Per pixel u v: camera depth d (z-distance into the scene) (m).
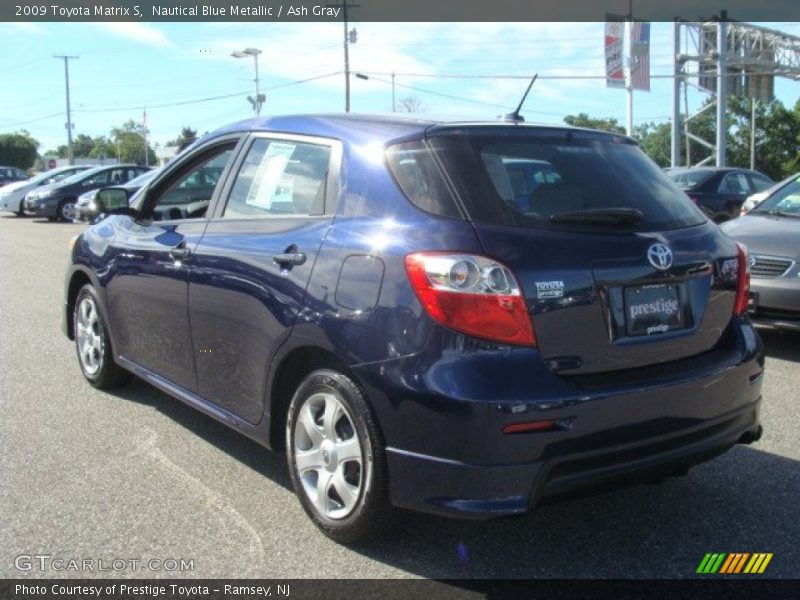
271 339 3.62
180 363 4.46
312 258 3.48
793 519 3.73
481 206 3.14
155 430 4.83
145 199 5.06
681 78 36.88
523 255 3.03
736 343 3.60
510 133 3.49
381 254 3.19
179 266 4.33
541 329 3.00
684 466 3.37
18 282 10.51
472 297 2.95
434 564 3.31
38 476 4.14
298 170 3.88
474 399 2.88
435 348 2.97
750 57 37.41
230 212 4.22
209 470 4.25
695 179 13.39
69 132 70.06
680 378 3.25
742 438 3.70
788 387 5.77
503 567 3.30
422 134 3.41
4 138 86.06
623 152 3.76
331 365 3.40
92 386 5.69
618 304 3.19
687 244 3.45
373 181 3.44
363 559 3.34
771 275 6.43
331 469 3.43
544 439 2.93
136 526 3.60
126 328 5.05
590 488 3.11
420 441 3.01
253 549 3.41
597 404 3.01
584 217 3.21
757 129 67.50
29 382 5.82
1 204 24.03
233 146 4.45
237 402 3.98
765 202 7.83
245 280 3.80
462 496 2.95
